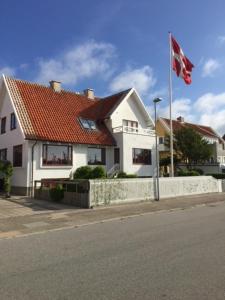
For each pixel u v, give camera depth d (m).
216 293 4.96
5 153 24.92
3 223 12.05
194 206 17.64
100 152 26.20
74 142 23.64
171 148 23.31
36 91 26.36
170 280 5.54
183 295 4.89
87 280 5.62
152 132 29.53
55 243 8.75
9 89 24.41
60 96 27.91
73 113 26.77
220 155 47.41
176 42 23.72
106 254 7.38
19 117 22.44
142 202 18.62
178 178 22.38
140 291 5.07
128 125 29.38
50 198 18.64
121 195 17.94
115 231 10.38
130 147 26.86
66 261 6.87
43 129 22.73
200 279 5.57
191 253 7.34
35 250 7.96
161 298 4.78
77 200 16.69
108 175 24.94
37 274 6.02
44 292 5.11
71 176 23.64
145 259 6.88
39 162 22.00
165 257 7.02
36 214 14.14
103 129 27.48
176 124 53.44
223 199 21.11
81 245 8.40
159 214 14.64
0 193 22.64
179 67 23.33
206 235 9.38
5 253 7.71
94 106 29.69
